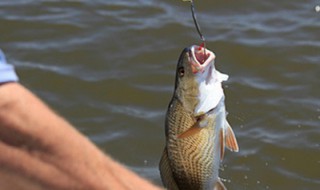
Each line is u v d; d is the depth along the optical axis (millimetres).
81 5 5398
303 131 4238
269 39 5113
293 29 5266
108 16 5281
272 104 4453
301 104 4457
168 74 4723
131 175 1089
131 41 5023
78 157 1013
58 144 1003
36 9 5328
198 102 2008
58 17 5250
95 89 4570
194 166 1985
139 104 4477
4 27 5109
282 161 4043
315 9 5516
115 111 4383
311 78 4727
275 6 5523
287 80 4711
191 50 2086
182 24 5199
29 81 4621
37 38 5035
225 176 3926
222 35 5117
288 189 3916
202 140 1992
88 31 5121
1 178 987
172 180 2006
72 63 4801
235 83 4648
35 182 992
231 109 4426
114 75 4680
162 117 4352
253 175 3951
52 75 4660
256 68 4836
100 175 1025
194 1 5453
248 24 5293
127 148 4133
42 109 1015
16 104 998
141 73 4719
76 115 4371
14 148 990
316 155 4082
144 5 5422
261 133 4219
